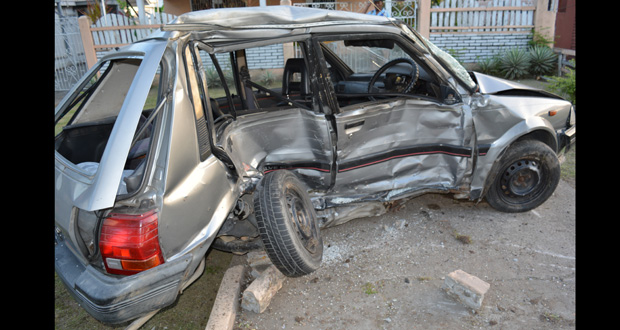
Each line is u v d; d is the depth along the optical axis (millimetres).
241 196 2766
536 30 10586
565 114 3781
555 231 3469
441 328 2492
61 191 2184
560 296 2703
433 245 3365
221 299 2674
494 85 3695
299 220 2807
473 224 3652
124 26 11164
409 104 3312
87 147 3117
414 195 3611
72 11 17094
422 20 10398
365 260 3215
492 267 3045
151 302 2023
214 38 2518
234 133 2766
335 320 2607
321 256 2893
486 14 10570
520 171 3625
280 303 2789
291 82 3588
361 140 3176
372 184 3385
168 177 2047
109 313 1925
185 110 2217
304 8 2879
